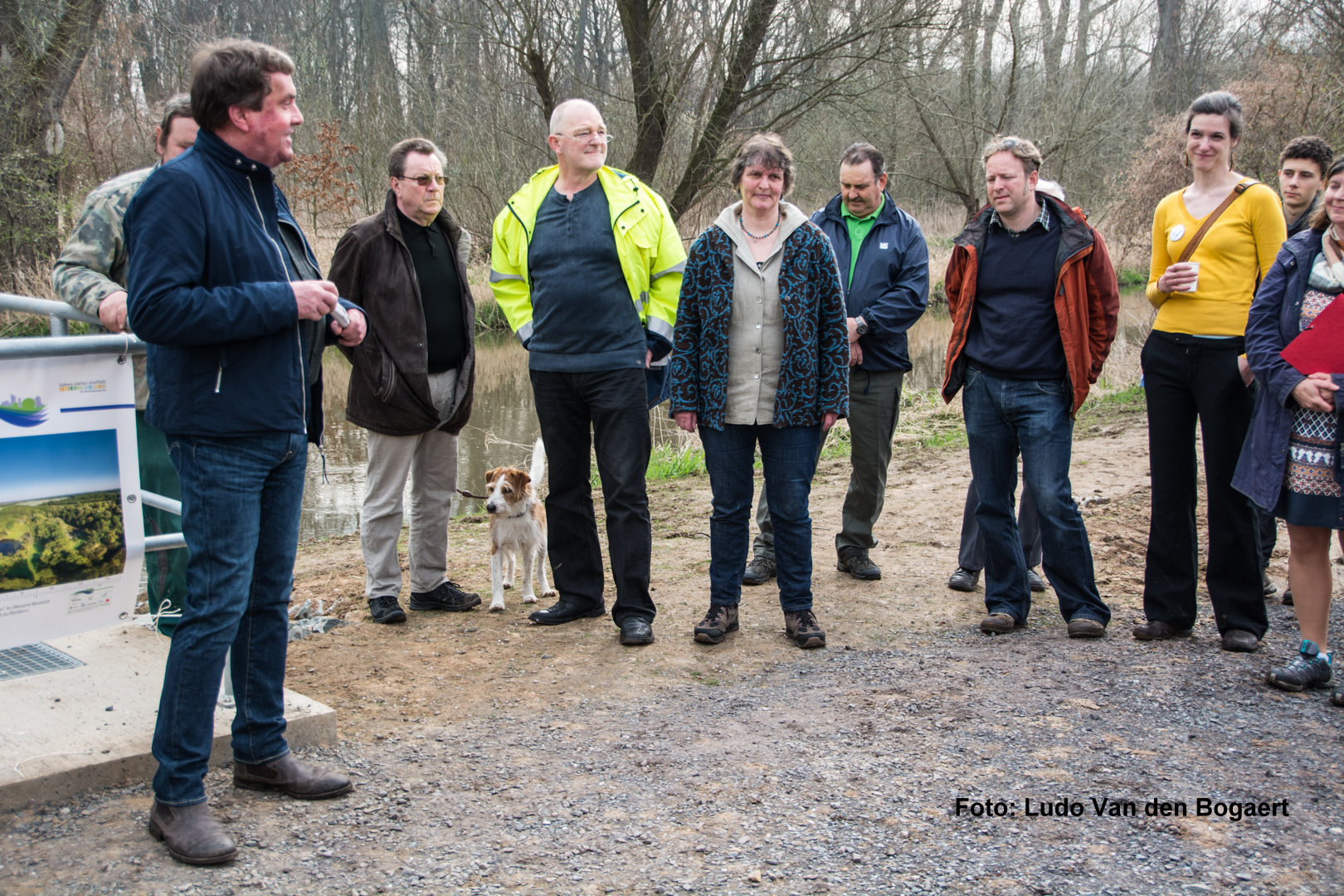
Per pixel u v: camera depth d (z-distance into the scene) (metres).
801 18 12.80
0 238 13.77
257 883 2.38
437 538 4.88
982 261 4.38
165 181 2.38
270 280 2.55
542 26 12.34
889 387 5.14
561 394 4.39
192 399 2.46
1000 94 21.58
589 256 4.19
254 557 2.67
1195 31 25.41
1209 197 4.09
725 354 4.17
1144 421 9.95
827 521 6.73
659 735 3.35
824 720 3.46
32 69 14.42
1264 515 4.83
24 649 3.63
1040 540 5.15
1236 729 3.33
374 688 3.82
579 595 4.71
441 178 4.48
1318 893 2.38
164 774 2.50
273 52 2.50
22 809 2.67
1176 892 2.38
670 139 14.05
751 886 2.40
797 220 4.15
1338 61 13.32
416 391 4.46
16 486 2.67
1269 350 3.63
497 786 2.95
